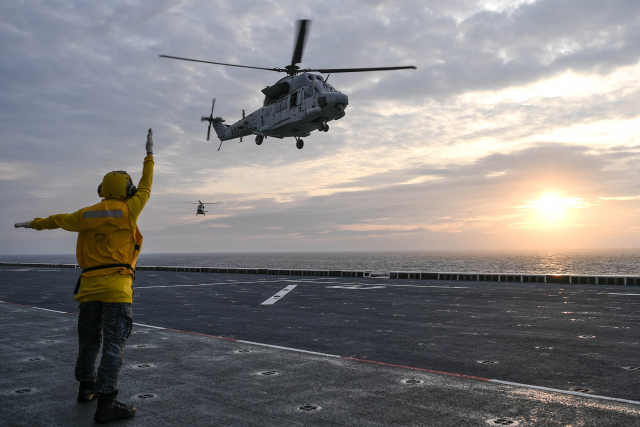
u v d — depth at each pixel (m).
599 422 3.80
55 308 12.58
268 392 4.74
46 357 6.54
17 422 3.92
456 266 135.50
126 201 4.42
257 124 28.05
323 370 5.70
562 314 10.70
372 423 3.81
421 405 4.28
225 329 9.20
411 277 25.67
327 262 186.25
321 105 22.20
